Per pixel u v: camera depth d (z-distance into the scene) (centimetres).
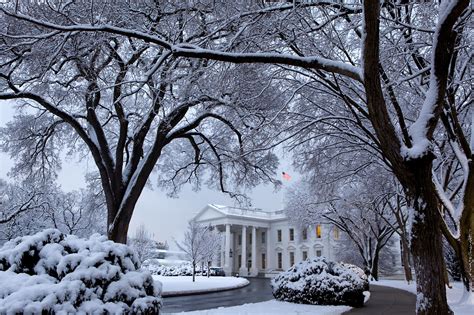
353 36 1121
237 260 7056
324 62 757
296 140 1407
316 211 3656
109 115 2019
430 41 1010
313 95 1316
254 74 1100
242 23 922
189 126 1750
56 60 1033
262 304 1295
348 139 1482
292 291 1347
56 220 3033
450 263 3469
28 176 2047
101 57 1141
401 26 920
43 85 1384
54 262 504
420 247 717
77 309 456
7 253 507
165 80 971
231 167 2166
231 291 2475
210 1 891
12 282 459
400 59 1081
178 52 797
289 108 1341
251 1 887
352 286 1301
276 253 6638
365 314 1106
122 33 790
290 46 1002
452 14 679
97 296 482
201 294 2195
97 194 2481
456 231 1268
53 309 435
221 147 2119
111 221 1616
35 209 2730
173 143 2548
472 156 1111
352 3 916
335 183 2023
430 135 737
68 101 1644
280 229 6688
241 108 1293
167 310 1309
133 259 583
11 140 1966
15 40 1054
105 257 534
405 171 727
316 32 1010
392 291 2112
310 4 859
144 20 980
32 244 516
